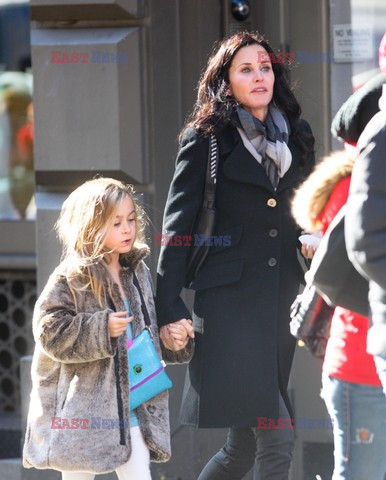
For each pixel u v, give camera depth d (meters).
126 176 12.79
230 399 10.64
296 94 13.23
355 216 8.09
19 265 17.38
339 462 9.22
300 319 9.49
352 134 9.67
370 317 8.39
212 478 11.33
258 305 10.67
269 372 10.62
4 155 18.19
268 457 10.63
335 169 9.38
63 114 12.96
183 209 10.59
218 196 10.70
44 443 9.84
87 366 9.82
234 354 10.65
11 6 18.03
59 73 12.92
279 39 13.20
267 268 10.71
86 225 9.94
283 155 10.62
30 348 17.53
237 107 10.67
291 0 13.14
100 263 10.04
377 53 13.09
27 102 18.06
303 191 9.59
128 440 9.81
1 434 16.59
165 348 10.57
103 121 12.80
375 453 9.12
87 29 12.99
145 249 10.42
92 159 12.89
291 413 10.95
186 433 13.12
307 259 10.71
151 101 12.70
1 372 17.78
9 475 14.05
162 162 12.92
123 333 9.96
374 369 8.98
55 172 13.09
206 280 10.75
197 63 13.09
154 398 10.21
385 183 8.04
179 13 13.04
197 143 10.62
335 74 13.19
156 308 10.53
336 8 13.12
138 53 12.64
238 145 10.66
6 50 18.14
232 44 10.69
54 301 9.85
